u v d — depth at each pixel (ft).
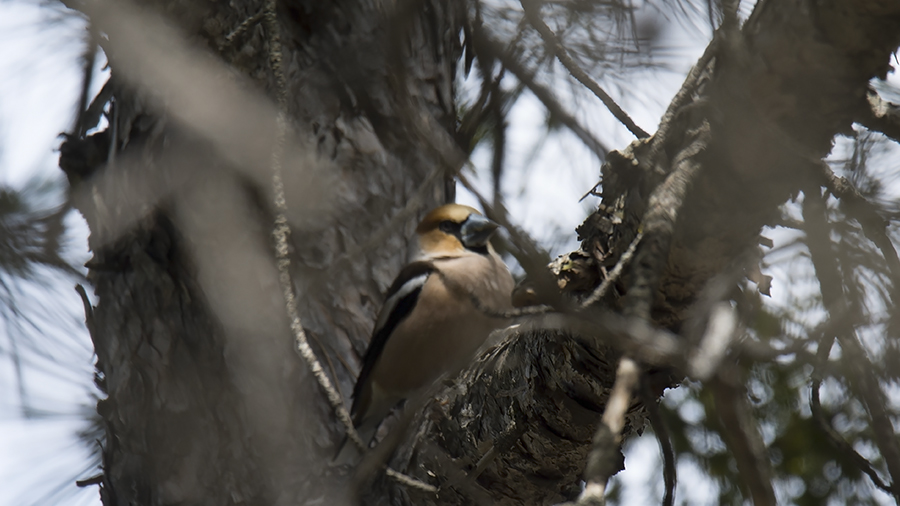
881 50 11.53
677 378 16.58
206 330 23.39
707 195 13.08
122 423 23.53
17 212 20.45
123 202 24.43
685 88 13.42
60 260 20.75
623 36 16.44
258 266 22.59
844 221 13.34
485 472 19.26
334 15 25.18
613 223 15.89
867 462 11.62
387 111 26.37
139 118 24.59
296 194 23.24
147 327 23.88
